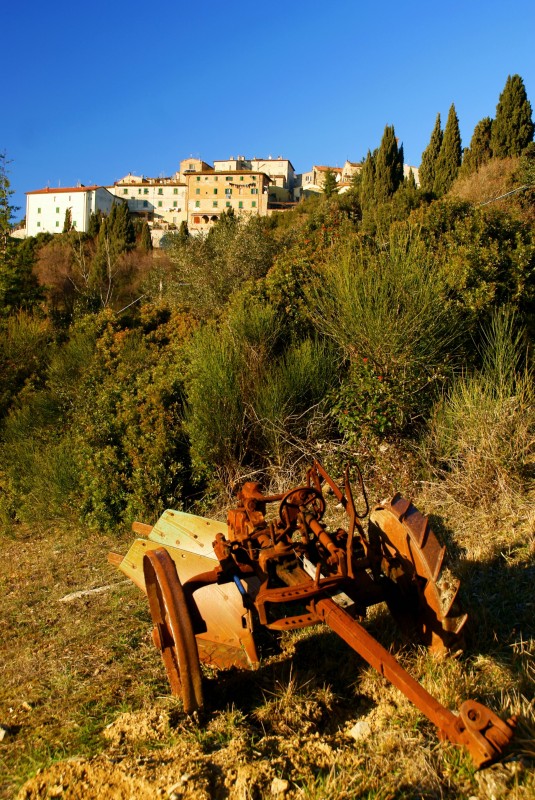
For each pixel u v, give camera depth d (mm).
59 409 12828
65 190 107500
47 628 5684
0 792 3305
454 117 39156
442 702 3396
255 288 10984
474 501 6805
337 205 31719
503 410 7172
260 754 3221
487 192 27562
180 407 9836
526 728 3062
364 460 8242
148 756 3320
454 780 2879
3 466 12062
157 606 3949
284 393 9008
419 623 3883
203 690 3570
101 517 9102
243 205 106688
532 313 10234
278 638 4594
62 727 3830
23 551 8984
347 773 2973
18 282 22719
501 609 4504
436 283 8516
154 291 33469
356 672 4012
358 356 8656
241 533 4570
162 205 118062
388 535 4031
